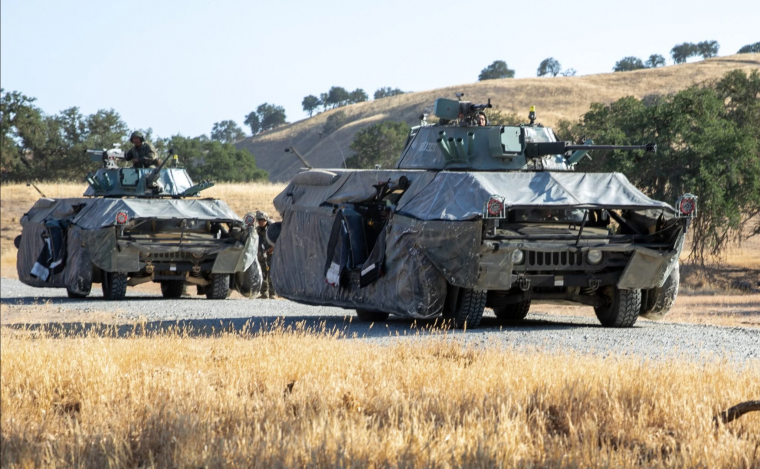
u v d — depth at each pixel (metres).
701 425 11.80
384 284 25.88
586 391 13.69
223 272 40.31
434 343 19.81
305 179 31.80
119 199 39.94
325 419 12.20
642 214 26.20
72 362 16.56
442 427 12.04
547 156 28.55
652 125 74.38
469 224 23.42
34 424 12.89
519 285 24.44
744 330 24.03
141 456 11.41
